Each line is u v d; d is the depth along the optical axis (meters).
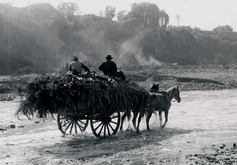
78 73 14.26
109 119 14.59
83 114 13.62
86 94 13.13
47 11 103.38
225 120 19.78
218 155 11.27
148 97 15.59
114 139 14.27
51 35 93.50
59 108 12.63
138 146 12.88
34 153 11.93
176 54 136.88
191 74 69.31
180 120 20.06
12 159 11.11
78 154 11.77
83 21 119.06
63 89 12.55
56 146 13.02
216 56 149.50
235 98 35.69
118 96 14.18
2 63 75.81
